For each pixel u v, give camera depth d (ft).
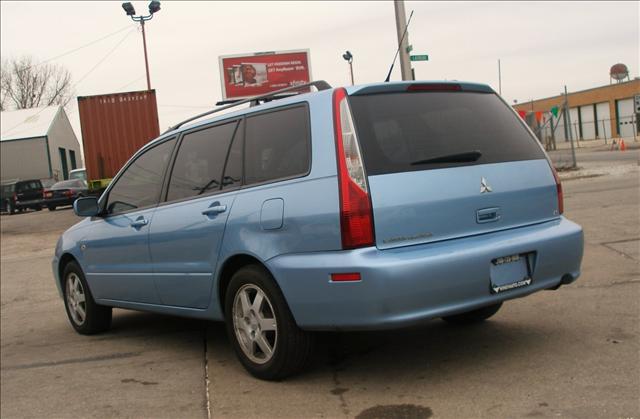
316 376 14.51
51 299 28.68
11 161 150.00
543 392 12.41
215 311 15.61
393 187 12.64
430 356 15.17
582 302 18.53
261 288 13.94
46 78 215.10
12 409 14.65
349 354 15.90
